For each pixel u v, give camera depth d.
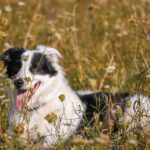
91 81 8.03
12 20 18.86
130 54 13.57
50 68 9.27
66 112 8.99
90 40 16.58
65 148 7.82
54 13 21.81
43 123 8.71
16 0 22.58
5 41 14.98
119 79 10.98
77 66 13.61
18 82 8.65
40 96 8.95
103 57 13.88
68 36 15.85
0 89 10.16
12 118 8.85
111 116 9.12
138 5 18.48
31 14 19.97
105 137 6.40
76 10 21.64
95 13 19.47
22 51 9.56
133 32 14.98
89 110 9.45
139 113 8.07
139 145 7.97
